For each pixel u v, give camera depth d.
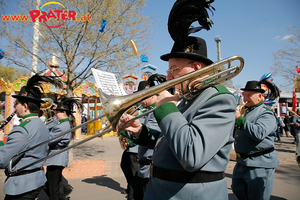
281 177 5.53
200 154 1.16
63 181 3.85
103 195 4.36
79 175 5.75
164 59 1.68
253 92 3.07
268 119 2.83
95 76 2.27
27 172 2.47
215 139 1.22
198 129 1.22
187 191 1.31
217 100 1.32
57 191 3.44
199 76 1.42
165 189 1.38
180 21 1.51
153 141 1.90
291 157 7.99
